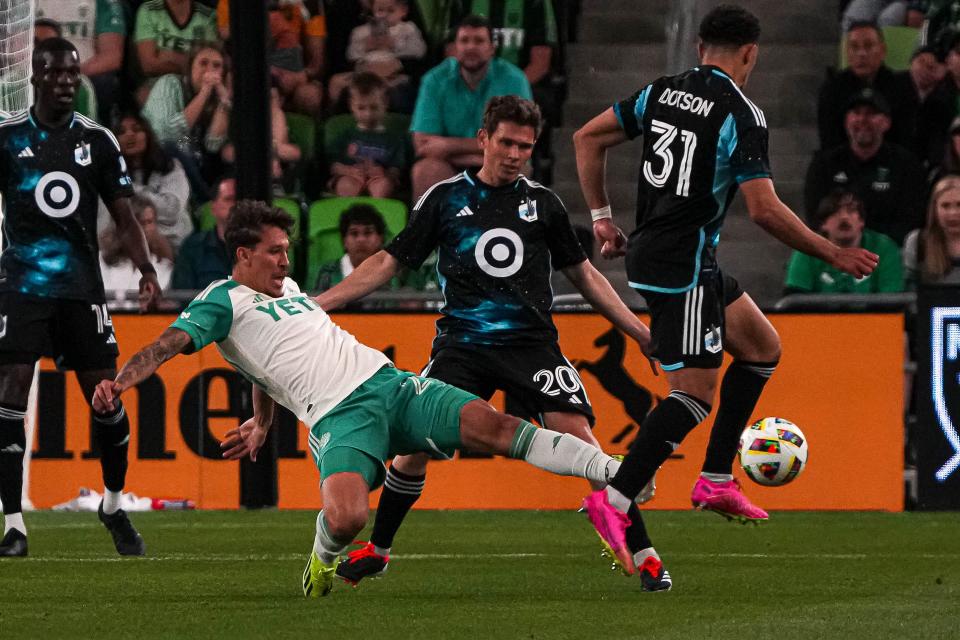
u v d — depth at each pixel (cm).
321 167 4200
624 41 4719
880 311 3222
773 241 4297
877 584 1917
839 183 4012
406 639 1359
